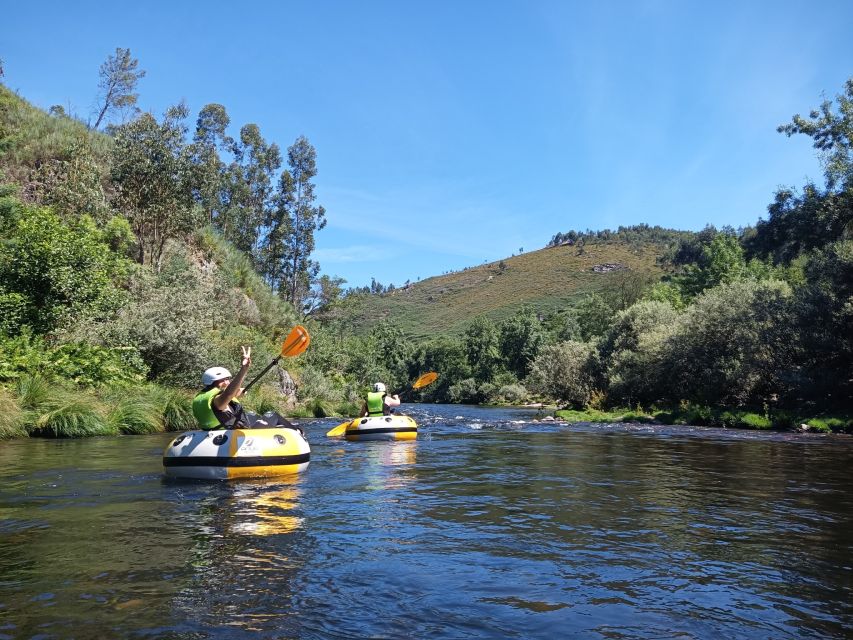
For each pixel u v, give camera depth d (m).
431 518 4.73
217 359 17.95
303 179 47.47
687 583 3.26
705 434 14.46
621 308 53.72
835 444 11.87
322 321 49.53
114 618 2.65
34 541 3.90
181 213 22.14
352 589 3.10
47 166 22.91
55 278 14.64
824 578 3.35
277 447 6.83
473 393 60.66
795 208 23.72
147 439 10.89
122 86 35.00
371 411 12.94
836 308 18.47
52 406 11.66
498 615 2.79
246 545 3.86
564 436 13.60
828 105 22.47
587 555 3.76
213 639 2.45
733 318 20.66
